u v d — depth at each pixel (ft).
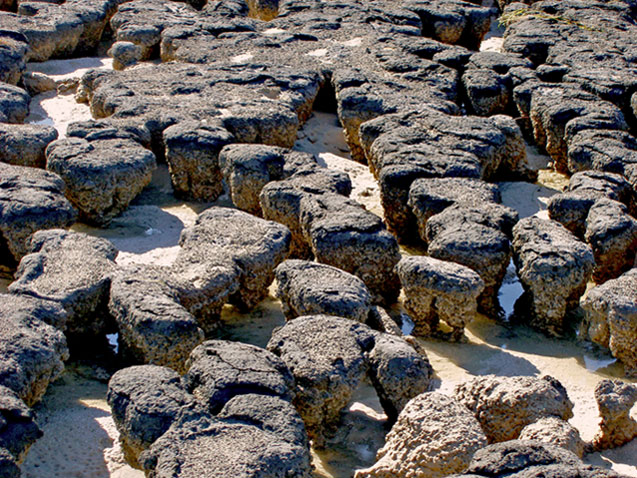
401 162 39.83
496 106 53.36
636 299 29.37
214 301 30.32
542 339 31.60
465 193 36.73
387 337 25.41
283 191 36.52
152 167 40.09
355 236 32.60
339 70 53.11
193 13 67.97
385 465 21.86
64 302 28.14
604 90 51.85
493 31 77.66
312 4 70.18
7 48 53.16
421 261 30.94
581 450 22.94
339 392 23.93
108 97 48.19
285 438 20.38
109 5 69.05
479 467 18.29
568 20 67.36
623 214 35.94
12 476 19.07
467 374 28.66
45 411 24.88
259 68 53.83
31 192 35.06
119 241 36.88
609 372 29.35
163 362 26.48
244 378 22.04
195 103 47.29
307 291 28.07
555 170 48.47
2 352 23.66
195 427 20.53
